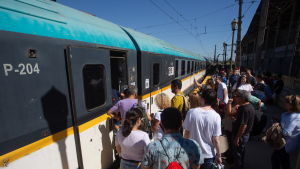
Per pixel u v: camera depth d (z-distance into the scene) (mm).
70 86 2014
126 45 3287
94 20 2914
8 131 1497
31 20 1727
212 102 2074
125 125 1819
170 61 5984
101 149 2654
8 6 1594
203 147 2031
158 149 1365
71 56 2014
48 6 2164
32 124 1681
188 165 1350
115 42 2961
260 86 5078
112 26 3381
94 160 2512
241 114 2475
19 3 1772
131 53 3451
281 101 6770
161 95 2559
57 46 1916
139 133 1865
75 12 2633
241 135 2512
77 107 2141
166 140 1409
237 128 2598
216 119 1969
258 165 3293
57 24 2008
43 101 1775
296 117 2318
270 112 6219
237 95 2520
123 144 1871
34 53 1681
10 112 1504
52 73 1861
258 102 3291
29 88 1643
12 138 1526
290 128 2332
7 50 1473
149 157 1387
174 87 3033
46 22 1882
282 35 15336
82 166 2211
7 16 1534
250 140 4258
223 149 3801
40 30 1764
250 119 2467
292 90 6492
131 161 1899
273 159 2576
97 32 2625
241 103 2521
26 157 1646
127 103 2604
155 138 2576
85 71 2268
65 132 2031
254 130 2980
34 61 1684
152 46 4531
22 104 1590
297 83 6738
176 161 1327
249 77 5410
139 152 1860
